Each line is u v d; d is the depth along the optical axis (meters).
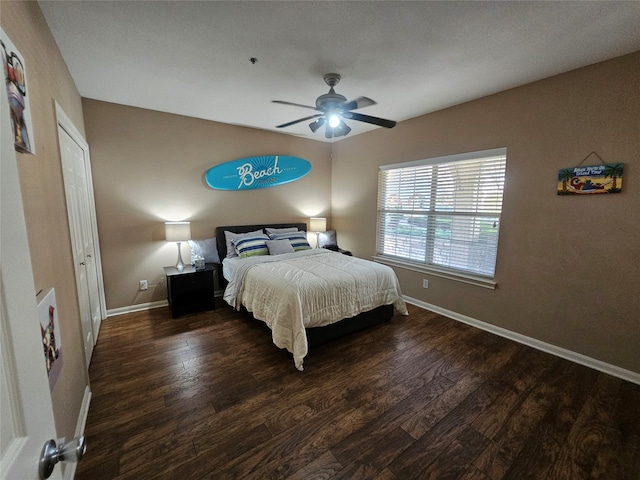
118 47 2.03
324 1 1.59
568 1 1.57
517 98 2.71
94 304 2.85
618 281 2.26
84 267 2.43
